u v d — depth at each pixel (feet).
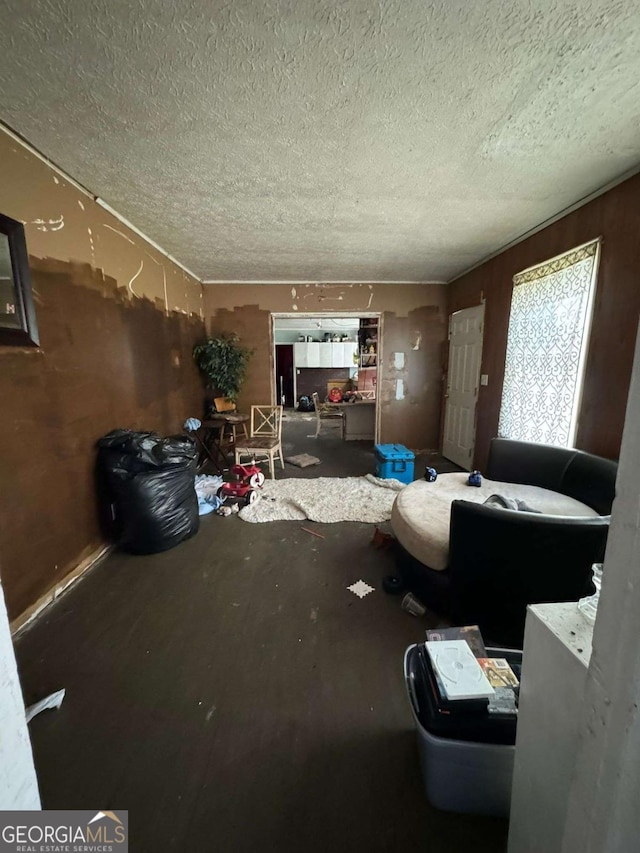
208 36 3.80
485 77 4.38
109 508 7.62
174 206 7.97
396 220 8.97
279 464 14.53
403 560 6.43
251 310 15.47
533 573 4.50
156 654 5.03
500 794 3.15
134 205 7.88
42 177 5.92
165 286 11.22
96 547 7.37
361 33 3.79
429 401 16.53
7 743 1.65
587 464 7.38
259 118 5.12
